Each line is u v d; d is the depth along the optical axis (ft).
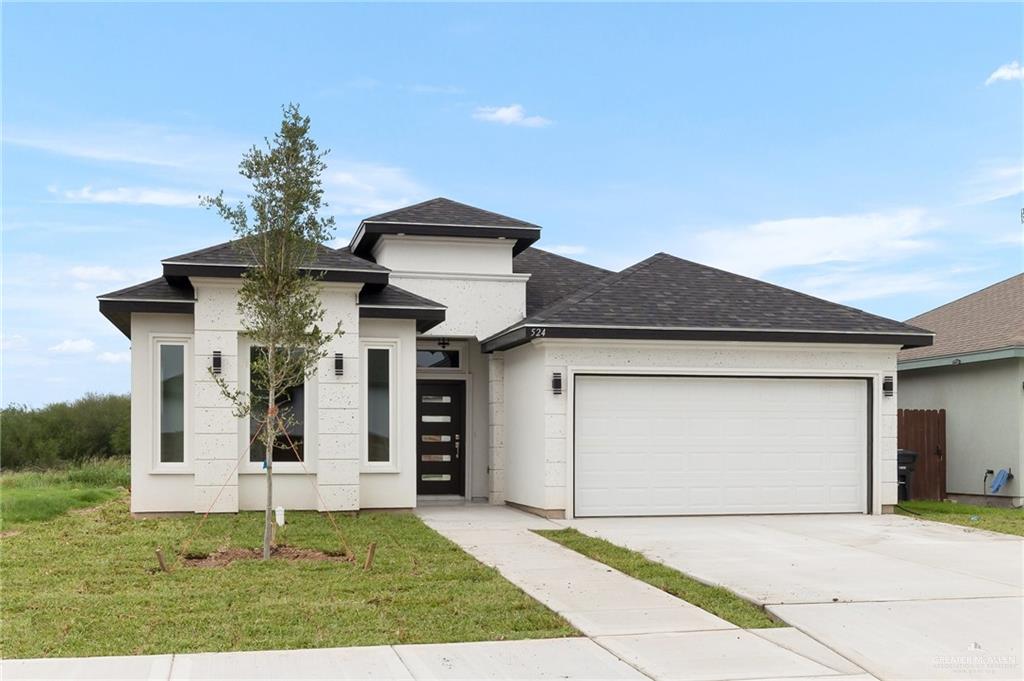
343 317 53.06
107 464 94.79
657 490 54.19
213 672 22.93
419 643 25.82
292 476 53.16
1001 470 63.87
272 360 39.60
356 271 52.13
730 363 55.16
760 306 57.72
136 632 26.50
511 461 60.08
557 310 54.54
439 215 63.98
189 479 52.11
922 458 67.46
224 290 51.55
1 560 37.76
